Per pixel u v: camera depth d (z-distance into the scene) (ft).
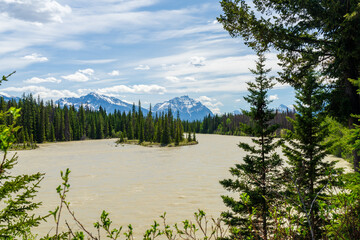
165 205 89.20
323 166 28.66
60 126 437.99
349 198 8.57
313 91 31.91
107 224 8.58
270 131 34.55
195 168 158.92
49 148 311.06
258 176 29.35
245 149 34.55
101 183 124.67
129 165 177.27
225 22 33.55
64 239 11.51
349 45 28.25
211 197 96.84
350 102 29.35
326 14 28.22
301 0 28.30
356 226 8.17
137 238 59.47
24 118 359.46
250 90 35.68
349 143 16.87
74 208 86.84
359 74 29.32
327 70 31.17
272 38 31.35
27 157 225.15
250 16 31.63
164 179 130.82
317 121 30.04
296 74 34.14
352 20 25.90
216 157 206.28
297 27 31.50
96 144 370.73
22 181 11.93
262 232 9.03
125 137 471.21
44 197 99.14
